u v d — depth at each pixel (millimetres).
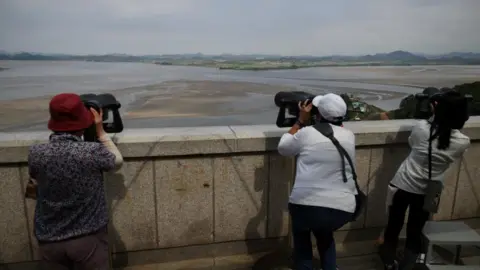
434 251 3098
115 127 2314
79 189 1624
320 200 2029
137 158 2635
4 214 2562
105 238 1821
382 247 2941
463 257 3025
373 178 3148
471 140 3258
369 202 3201
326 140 2057
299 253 2256
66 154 1586
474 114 3596
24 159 2457
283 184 2943
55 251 1655
